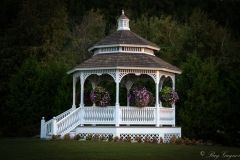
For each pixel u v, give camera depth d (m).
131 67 25.95
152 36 54.84
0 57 51.03
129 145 22.02
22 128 35.34
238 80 30.47
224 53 49.03
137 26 56.47
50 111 37.38
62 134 26.36
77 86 36.84
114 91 36.38
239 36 61.25
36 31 52.25
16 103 37.62
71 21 67.19
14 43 52.75
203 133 31.16
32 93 37.34
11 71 50.31
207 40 49.66
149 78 31.14
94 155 17.75
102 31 58.72
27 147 20.61
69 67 43.72
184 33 51.59
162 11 69.38
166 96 27.91
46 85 37.59
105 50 28.48
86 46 55.84
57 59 53.94
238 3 70.44
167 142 26.09
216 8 70.06
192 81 34.53
